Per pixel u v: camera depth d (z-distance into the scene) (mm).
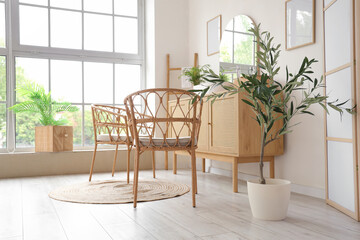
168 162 4402
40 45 4160
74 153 3963
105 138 3293
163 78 4414
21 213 2119
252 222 1907
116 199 2461
